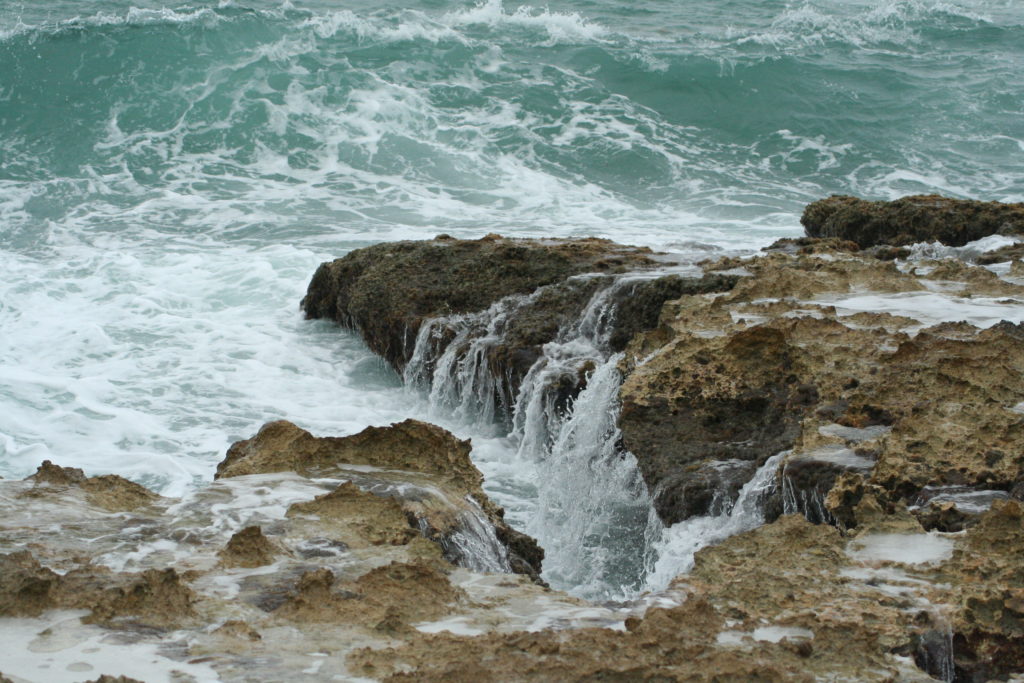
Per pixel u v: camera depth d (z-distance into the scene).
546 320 18.02
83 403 18.08
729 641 6.96
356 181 34.72
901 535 8.46
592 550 13.41
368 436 10.84
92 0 49.56
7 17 46.28
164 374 19.58
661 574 11.27
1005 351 12.31
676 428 12.92
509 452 16.94
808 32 49.28
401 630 7.22
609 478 14.41
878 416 11.64
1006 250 18.48
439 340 18.83
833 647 6.87
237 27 42.00
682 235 28.83
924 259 17.73
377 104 39.12
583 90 42.00
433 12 49.22
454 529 9.52
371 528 9.02
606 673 6.41
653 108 41.66
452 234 29.12
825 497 10.05
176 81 39.94
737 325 14.16
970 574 7.80
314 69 40.78
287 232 29.08
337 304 21.84
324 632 7.17
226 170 35.59
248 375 19.66
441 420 18.28
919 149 38.91
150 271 24.97
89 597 7.53
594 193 34.12
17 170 35.44
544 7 52.44
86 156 36.47
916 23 50.88
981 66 45.81
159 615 7.32
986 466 10.10
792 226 30.12
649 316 16.95
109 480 9.90
